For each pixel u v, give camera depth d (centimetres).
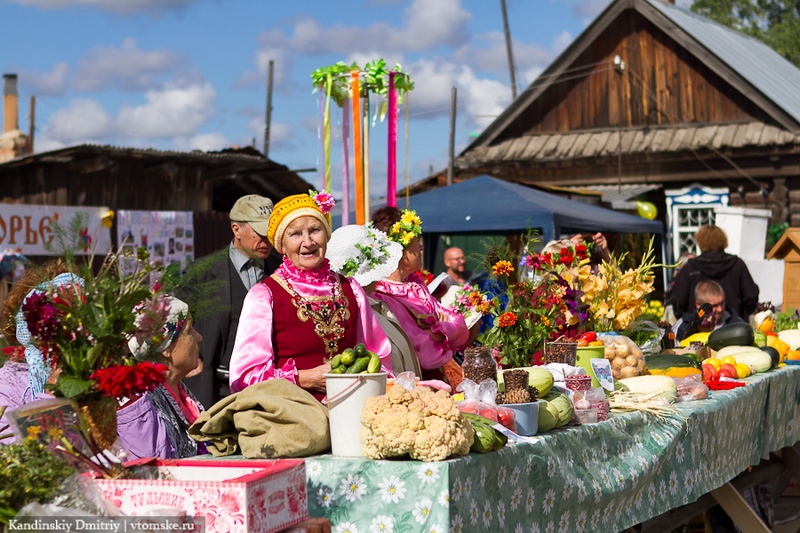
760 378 499
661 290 1443
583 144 1859
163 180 1399
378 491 245
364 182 539
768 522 559
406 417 246
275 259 506
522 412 293
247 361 302
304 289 317
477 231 1068
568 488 296
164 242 1275
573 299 412
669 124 1833
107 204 1335
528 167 1883
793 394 555
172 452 297
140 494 206
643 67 1859
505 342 383
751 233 1248
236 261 461
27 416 213
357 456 259
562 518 295
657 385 401
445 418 247
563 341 375
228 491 201
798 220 1698
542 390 316
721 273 768
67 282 232
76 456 215
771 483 583
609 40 1889
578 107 1912
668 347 540
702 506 464
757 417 486
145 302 235
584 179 1850
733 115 1788
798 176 1697
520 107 1922
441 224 991
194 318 258
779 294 1096
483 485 254
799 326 725
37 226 1142
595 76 1897
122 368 210
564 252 427
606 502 317
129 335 236
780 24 3825
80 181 1308
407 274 405
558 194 1531
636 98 1861
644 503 349
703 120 1816
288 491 217
